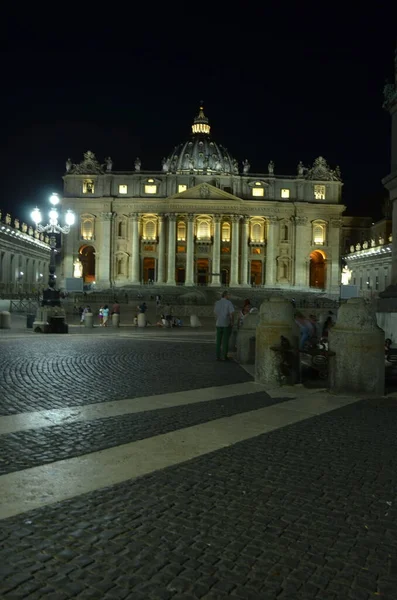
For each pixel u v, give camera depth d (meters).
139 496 5.45
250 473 6.19
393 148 19.55
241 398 10.42
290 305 12.20
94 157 109.38
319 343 16.20
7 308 50.38
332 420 8.72
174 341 23.72
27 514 4.98
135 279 107.19
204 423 8.39
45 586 3.83
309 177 110.19
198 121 128.62
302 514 5.11
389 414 9.18
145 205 107.31
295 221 108.88
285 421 8.60
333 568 4.16
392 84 19.67
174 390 11.22
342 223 117.06
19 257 91.12
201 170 112.44
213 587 3.87
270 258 108.81
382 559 4.31
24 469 6.18
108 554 4.29
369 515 5.12
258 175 109.94
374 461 6.69
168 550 4.37
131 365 15.02
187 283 106.81
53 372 13.39
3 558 4.18
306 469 6.36
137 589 3.82
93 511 5.07
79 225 108.50
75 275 107.69
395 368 12.46
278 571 4.10
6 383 11.71
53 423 8.29
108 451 6.91
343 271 109.06
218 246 108.00
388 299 18.53
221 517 5.00
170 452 6.91
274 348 11.64
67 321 45.66
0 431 7.79
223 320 16.80
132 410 9.25
